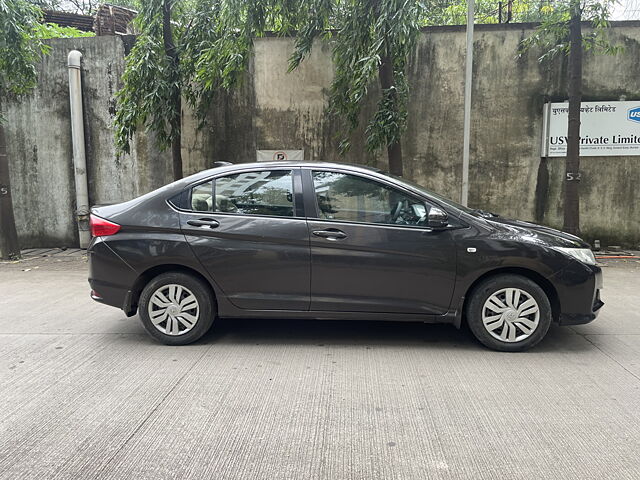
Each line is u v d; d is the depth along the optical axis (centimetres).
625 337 477
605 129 932
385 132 806
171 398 347
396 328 509
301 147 985
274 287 442
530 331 430
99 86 998
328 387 365
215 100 984
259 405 336
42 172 1025
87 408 332
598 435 296
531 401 341
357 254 433
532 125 948
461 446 285
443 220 423
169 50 859
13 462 269
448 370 397
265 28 845
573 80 841
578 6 793
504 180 964
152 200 457
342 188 446
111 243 448
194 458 274
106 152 1009
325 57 962
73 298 635
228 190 454
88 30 1497
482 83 948
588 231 965
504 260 425
